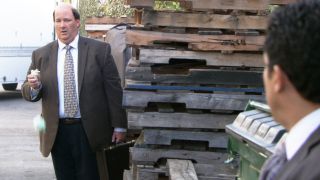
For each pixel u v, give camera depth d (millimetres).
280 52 1434
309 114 1460
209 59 4422
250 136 2895
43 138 4738
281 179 1437
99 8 12297
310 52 1392
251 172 2928
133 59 4668
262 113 3141
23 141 9266
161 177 4641
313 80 1410
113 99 4707
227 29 4402
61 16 4648
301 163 1387
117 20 8438
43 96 4703
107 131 4738
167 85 4473
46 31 14797
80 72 4648
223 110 4484
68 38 4660
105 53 4730
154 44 4426
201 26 4348
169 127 4547
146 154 4602
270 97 1521
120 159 5188
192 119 4523
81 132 4672
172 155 4598
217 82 4449
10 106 13484
